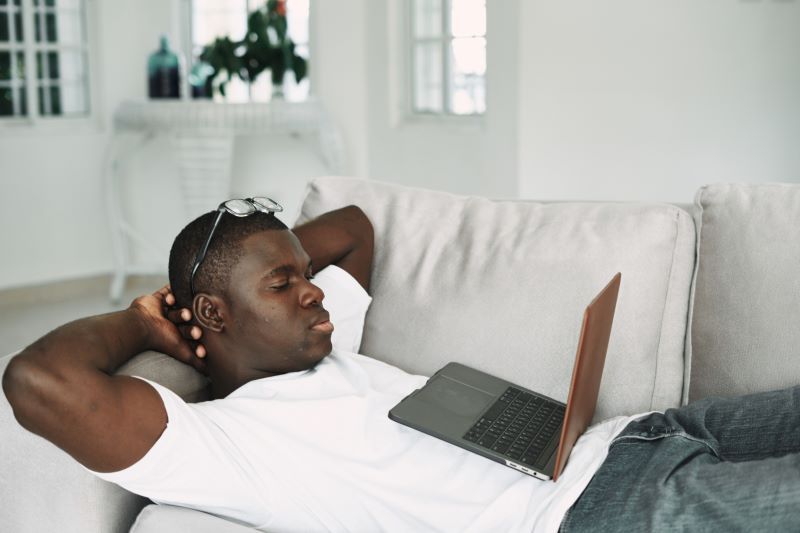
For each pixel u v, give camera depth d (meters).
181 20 5.50
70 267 5.04
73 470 1.16
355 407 1.24
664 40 4.02
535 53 4.25
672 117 4.06
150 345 1.26
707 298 1.49
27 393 1.01
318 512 1.18
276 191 5.29
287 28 5.22
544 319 1.47
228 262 1.22
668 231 1.49
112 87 5.14
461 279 1.55
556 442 1.27
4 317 4.53
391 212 1.70
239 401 1.20
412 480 1.20
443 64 4.95
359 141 5.30
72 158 4.99
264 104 4.63
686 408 1.33
